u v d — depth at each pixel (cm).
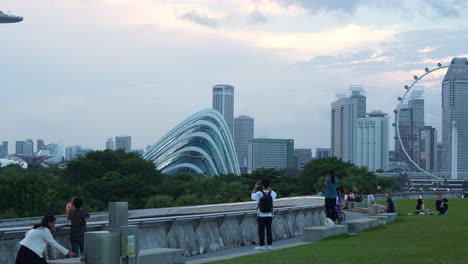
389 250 2062
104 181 10406
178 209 3972
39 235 1463
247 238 2770
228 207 4338
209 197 11188
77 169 11388
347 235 2655
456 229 3019
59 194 8444
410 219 3966
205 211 4025
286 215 3166
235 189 11600
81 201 2053
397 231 2906
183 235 2359
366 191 11875
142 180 11325
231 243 2655
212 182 11744
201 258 2200
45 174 12144
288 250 2098
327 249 2111
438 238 2536
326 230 2548
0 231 1716
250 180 15525
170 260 1703
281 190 14462
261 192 2245
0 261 1720
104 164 11800
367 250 2067
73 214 2034
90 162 11406
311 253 1980
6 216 6294
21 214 6762
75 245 2023
